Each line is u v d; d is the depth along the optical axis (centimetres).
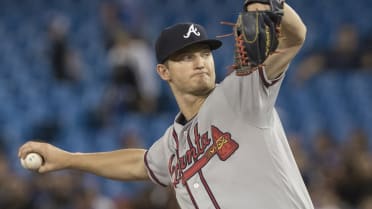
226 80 1580
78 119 5297
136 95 5100
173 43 1639
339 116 5562
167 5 7069
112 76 5388
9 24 6844
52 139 5106
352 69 5972
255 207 1533
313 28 6731
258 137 1549
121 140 4775
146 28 6253
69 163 1922
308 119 5469
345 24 6800
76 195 3622
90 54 6297
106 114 5122
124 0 5438
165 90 5588
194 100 1662
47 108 5469
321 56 6038
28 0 7125
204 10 6988
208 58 1652
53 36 5725
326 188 3691
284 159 1570
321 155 4409
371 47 5988
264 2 1461
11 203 3688
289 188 1552
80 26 6750
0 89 5759
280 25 1477
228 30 6656
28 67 6106
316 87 5794
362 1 7069
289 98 5694
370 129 5425
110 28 5488
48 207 3650
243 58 1479
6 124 5281
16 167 4716
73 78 5756
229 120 1571
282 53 1512
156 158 1848
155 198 3431
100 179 4419
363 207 3738
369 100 5709
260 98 1516
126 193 4438
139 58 5075
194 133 1633
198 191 1602
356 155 4069
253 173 1541
